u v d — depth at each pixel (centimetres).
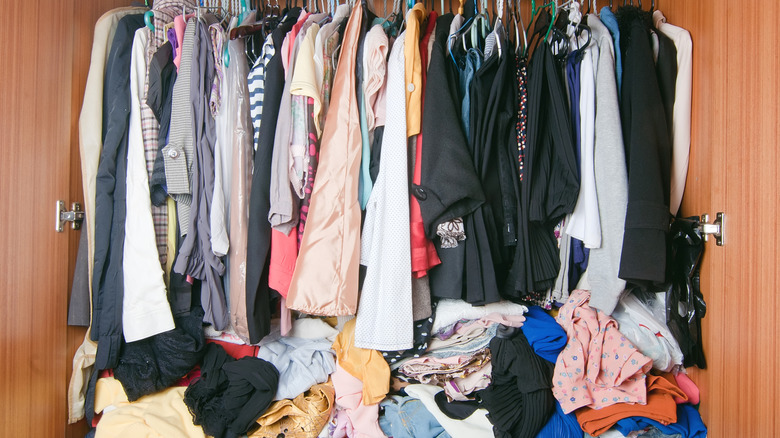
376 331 110
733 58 103
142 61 120
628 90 114
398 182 108
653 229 105
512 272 120
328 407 120
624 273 106
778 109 91
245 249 117
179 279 126
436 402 117
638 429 110
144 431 112
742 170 101
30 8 108
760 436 96
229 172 122
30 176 109
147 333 116
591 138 116
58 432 118
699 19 115
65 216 119
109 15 126
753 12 97
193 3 136
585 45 115
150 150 121
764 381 95
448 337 124
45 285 114
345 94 112
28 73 108
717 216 109
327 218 110
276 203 109
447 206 105
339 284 110
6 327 102
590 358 114
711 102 110
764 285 95
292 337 132
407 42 111
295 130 111
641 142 108
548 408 112
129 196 117
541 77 114
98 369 122
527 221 116
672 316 118
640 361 107
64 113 120
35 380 110
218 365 123
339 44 124
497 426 109
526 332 119
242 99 118
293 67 113
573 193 114
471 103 116
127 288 116
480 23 124
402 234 108
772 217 92
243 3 130
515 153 120
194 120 118
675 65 119
